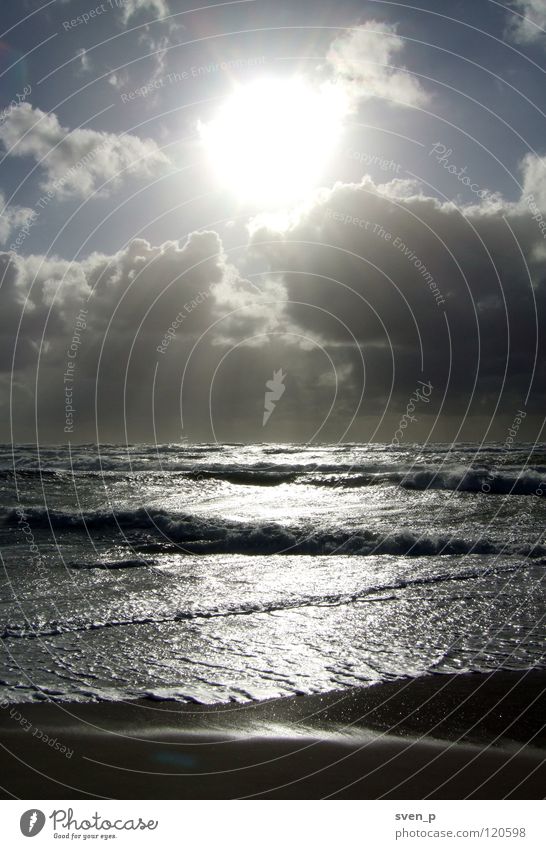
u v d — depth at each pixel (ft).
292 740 19.79
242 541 48.80
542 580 37.86
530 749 19.42
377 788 17.26
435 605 33.30
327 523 53.67
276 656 26.63
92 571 40.11
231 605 33.24
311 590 35.99
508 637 28.89
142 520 55.98
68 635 28.66
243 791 16.90
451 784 17.42
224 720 21.01
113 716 21.11
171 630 29.45
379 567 41.45
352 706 22.20
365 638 28.71
